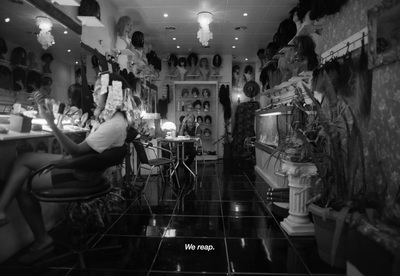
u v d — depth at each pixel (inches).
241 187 189.2
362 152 83.3
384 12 84.4
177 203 151.8
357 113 102.4
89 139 73.8
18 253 71.6
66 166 68.6
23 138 66.9
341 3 118.2
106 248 93.6
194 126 270.5
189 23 220.4
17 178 70.0
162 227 116.6
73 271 82.5
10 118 70.2
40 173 68.1
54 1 103.4
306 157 106.0
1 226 66.4
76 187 73.3
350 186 83.0
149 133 198.8
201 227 116.9
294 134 108.1
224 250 96.3
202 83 321.1
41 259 77.1
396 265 54.8
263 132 231.3
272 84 237.8
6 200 67.8
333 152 87.3
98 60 151.7
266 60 247.3
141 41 213.0
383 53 85.0
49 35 99.4
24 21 85.6
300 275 81.1
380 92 89.7
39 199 70.4
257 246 99.4
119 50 186.2
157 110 312.5
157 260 89.3
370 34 92.0
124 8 190.9
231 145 332.8
